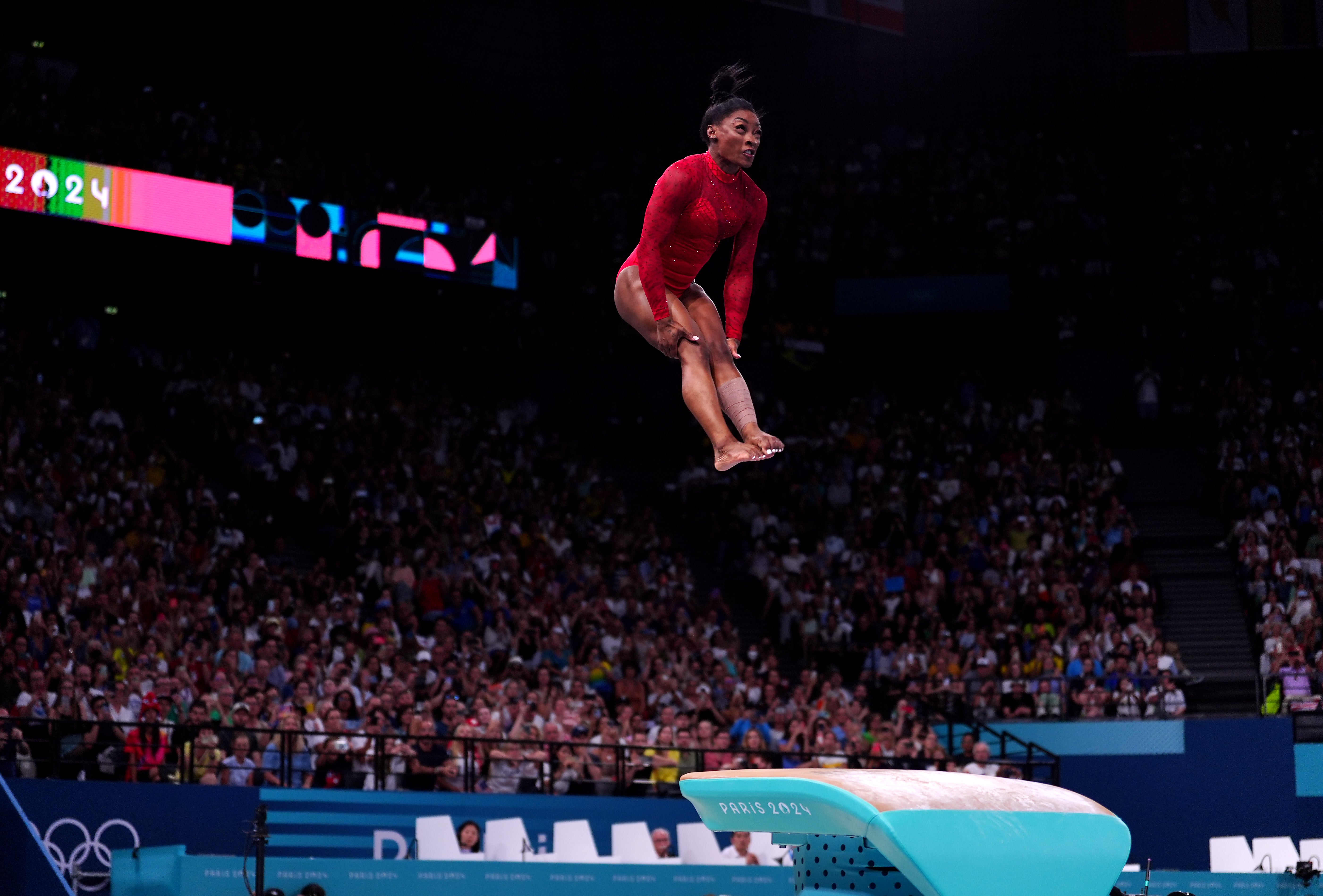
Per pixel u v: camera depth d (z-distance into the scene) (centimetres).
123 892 1232
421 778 1733
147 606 1838
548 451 2797
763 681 2181
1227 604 2447
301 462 2411
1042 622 2239
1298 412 2770
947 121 3497
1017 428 2853
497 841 1491
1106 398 3053
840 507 2691
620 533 2581
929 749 1916
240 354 2736
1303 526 2411
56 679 1603
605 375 3069
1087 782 2116
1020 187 3275
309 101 3109
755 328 3097
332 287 2550
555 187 3278
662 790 1830
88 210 2162
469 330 2997
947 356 3044
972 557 2436
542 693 1869
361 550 2220
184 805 1519
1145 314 3184
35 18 2684
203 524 2156
